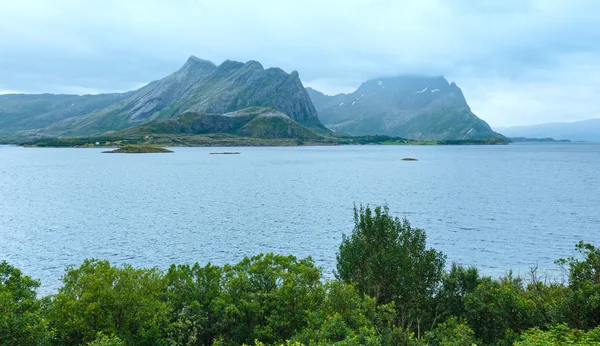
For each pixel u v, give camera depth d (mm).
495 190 142500
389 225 37594
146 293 30656
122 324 28656
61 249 68000
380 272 35062
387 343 25719
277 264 37375
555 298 30953
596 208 105000
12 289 28531
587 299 26312
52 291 48969
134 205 113062
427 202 116562
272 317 31031
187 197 128250
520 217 94250
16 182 169875
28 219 93250
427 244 70938
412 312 32562
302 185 160250
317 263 60531
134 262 61281
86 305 28016
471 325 31203
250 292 33375
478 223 87938
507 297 29953
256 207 109875
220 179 182750
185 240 74125
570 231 79562
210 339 32781
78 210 105062
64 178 185750
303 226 85812
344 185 159625
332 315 28781
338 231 81125
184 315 31594
